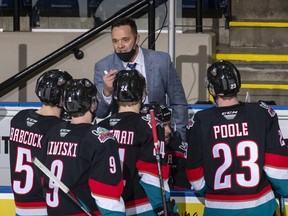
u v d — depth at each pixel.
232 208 10.38
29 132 10.76
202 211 11.65
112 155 9.60
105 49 18.47
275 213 10.57
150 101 12.58
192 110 13.87
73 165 9.71
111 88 11.75
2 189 11.91
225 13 20.19
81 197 9.74
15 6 19.12
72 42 16.94
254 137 10.38
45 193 9.98
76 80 10.02
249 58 19.34
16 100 18.64
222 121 10.48
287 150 10.53
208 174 10.52
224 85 10.43
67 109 9.92
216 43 20.45
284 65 19.31
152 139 10.28
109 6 19.47
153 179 10.23
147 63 12.53
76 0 19.53
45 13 19.69
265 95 18.69
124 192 10.34
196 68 18.47
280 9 20.80
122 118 10.44
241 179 10.34
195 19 19.80
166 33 18.53
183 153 12.66
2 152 14.47
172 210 10.38
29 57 18.80
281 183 10.42
